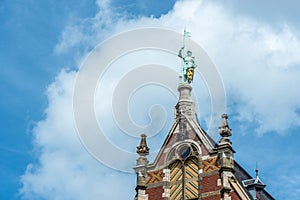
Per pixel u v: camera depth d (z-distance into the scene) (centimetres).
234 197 3888
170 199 4097
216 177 3988
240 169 4350
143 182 4206
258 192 4097
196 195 4019
